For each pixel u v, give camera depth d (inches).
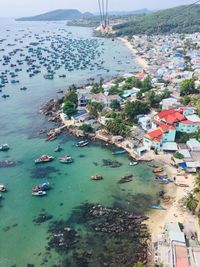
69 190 4463.6
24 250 3380.9
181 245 3186.5
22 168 5044.3
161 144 5462.6
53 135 6215.6
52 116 7239.2
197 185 4254.4
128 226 3713.1
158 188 4480.8
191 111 6323.8
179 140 5600.4
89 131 6254.9
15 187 4525.1
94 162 5246.1
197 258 2999.5
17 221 3826.3
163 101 7071.9
